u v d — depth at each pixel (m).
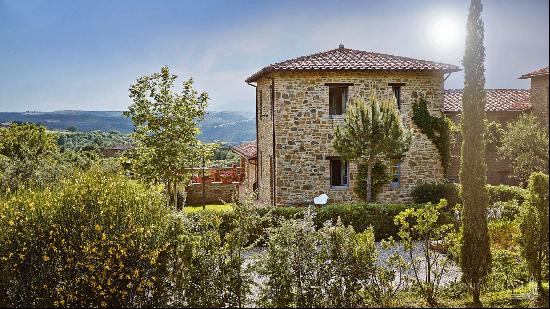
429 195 18.02
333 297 7.75
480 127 8.08
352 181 18.47
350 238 8.02
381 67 17.98
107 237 7.70
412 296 8.42
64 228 7.82
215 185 26.27
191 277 7.52
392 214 14.80
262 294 7.84
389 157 16.22
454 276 10.14
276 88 17.97
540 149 18.48
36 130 31.34
